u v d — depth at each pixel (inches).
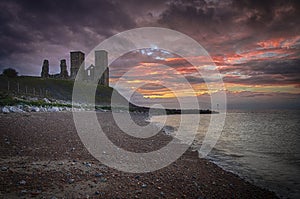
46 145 609.9
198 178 451.2
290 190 409.7
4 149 532.4
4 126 821.2
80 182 359.3
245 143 957.2
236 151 774.5
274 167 566.9
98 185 354.3
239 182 446.6
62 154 527.8
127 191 342.6
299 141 1019.9
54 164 441.7
